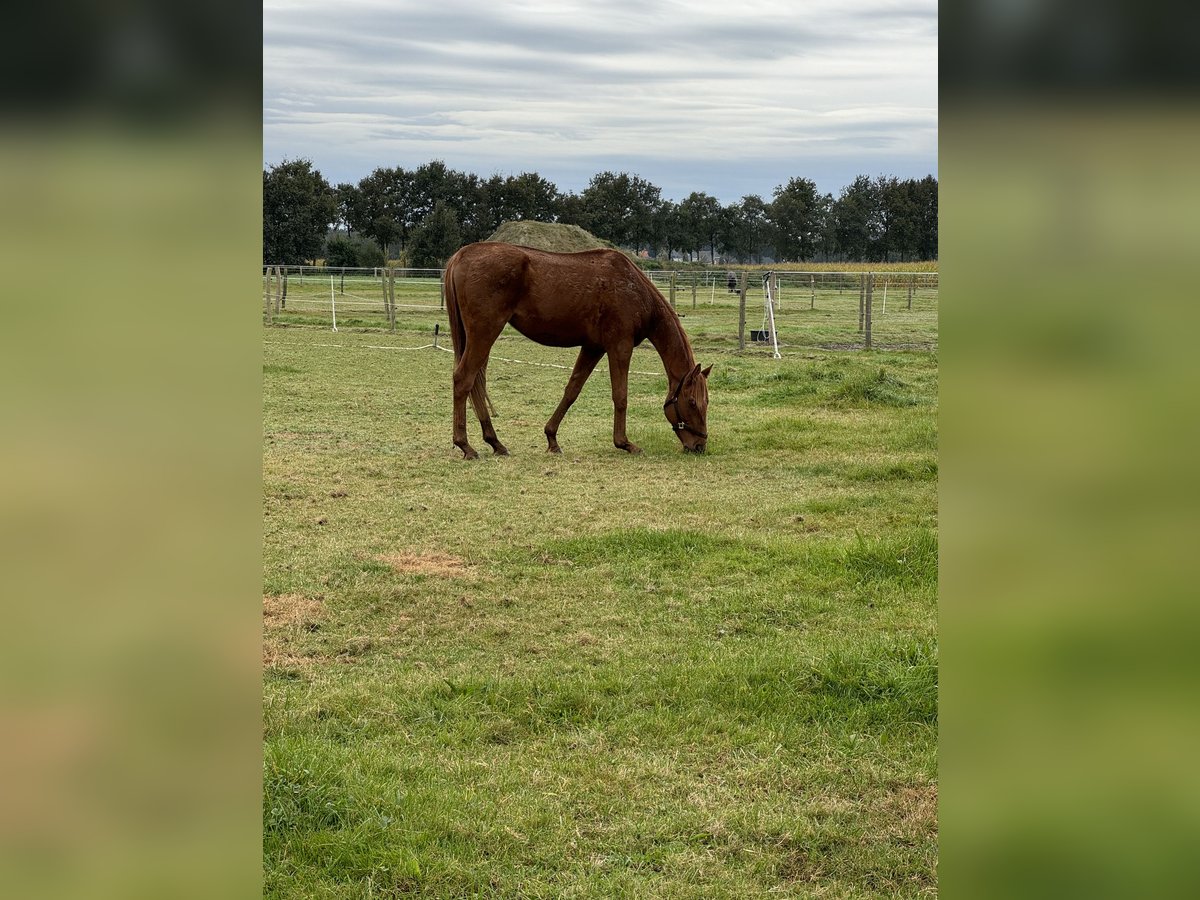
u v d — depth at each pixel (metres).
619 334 10.25
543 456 10.21
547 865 3.31
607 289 10.16
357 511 7.88
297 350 18.94
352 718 4.33
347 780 3.70
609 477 9.23
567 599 5.96
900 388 13.94
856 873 3.27
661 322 10.47
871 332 22.42
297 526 7.43
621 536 7.09
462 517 7.75
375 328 23.50
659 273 29.83
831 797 3.75
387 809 3.55
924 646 4.87
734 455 10.29
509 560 6.70
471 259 9.91
